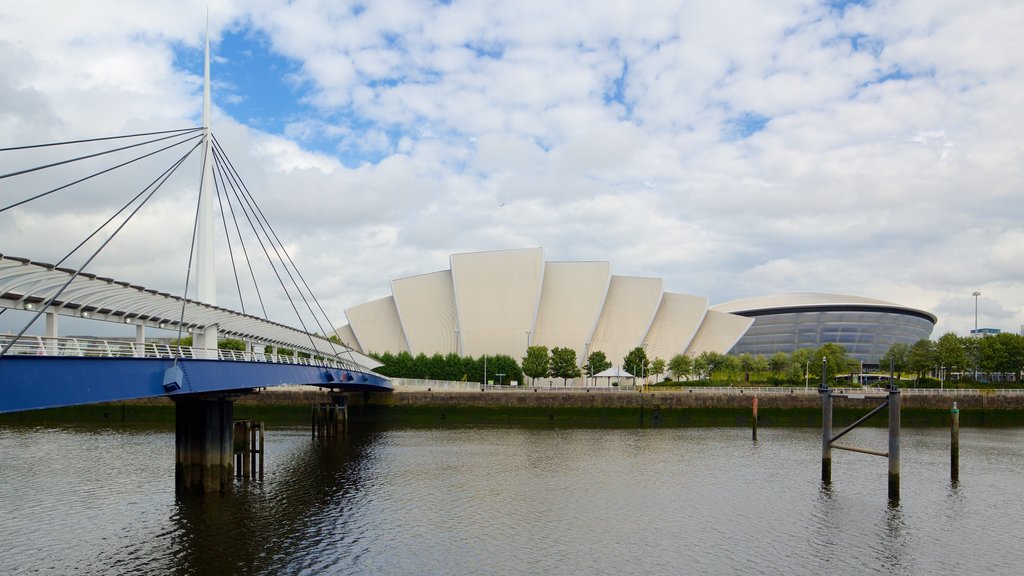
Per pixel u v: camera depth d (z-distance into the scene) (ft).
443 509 112.47
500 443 195.62
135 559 86.33
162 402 249.96
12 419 247.50
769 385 338.34
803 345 464.24
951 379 387.55
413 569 83.66
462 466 153.48
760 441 201.36
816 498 121.49
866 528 102.89
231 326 126.93
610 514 109.70
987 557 90.38
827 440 134.72
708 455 171.12
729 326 428.56
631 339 424.05
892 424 120.67
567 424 254.06
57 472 141.69
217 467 120.47
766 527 102.89
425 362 369.30
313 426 211.82
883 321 466.29
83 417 248.93
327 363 190.49
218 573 81.56
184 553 88.74
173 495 119.65
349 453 174.50
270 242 193.06
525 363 369.09
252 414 259.39
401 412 268.00
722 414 263.08
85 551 89.10
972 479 139.85
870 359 463.01
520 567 84.79
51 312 76.64
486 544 93.61
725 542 95.40
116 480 132.77
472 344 423.23
